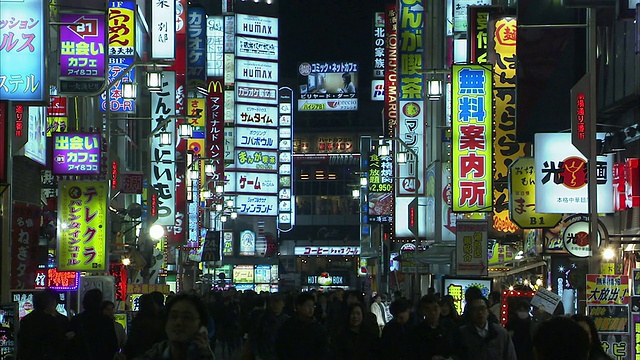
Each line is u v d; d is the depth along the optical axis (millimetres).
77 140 45281
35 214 45969
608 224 48656
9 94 34062
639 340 28344
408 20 86688
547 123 44594
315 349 21172
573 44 44531
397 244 115562
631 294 28781
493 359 20719
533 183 45469
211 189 127000
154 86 47562
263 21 176750
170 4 75125
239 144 173500
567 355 8812
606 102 48562
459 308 43781
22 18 34250
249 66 175125
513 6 55312
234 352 53844
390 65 107750
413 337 21031
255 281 172875
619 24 46562
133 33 59188
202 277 128875
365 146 152875
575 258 39219
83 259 44062
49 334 21844
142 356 11305
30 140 47688
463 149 51688
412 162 87438
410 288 90625
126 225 71688
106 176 45750
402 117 87125
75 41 44156
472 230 45219
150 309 20188
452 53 71875
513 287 50688
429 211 78938
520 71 44875
